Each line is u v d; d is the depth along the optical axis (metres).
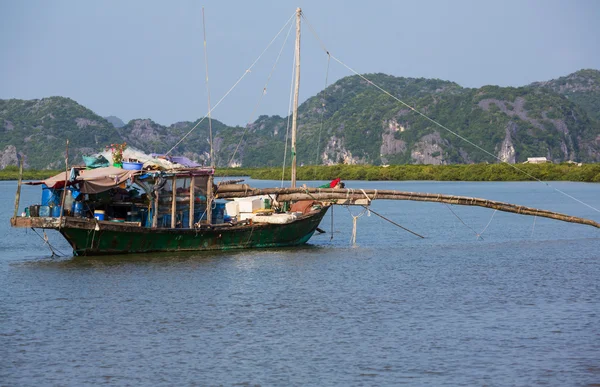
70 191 51.12
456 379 27.09
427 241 71.06
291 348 30.81
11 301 39.44
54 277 46.09
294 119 67.56
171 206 54.47
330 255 57.59
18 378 27.28
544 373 27.70
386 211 121.81
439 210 124.25
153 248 53.97
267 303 39.16
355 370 28.05
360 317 36.03
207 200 56.31
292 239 62.22
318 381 26.92
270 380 27.05
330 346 31.06
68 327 34.16
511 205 68.31
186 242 55.16
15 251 62.25
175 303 39.06
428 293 42.03
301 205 64.69
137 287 43.19
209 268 49.81
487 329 33.69
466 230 84.62
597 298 40.47
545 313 36.81
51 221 48.59
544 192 186.88
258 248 59.78
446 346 31.02
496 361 29.06
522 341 31.72
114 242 51.78
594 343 31.38
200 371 28.00
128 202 54.19
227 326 34.34
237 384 26.67
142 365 28.70
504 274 48.94
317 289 43.06
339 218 106.19
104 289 42.56
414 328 33.91
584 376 27.38
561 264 53.81
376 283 45.19
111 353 30.19
